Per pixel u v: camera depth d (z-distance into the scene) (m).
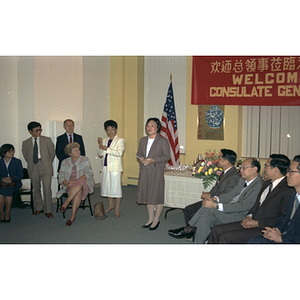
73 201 4.83
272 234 2.55
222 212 3.23
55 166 6.36
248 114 7.11
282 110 6.77
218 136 7.33
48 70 6.32
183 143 7.78
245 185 3.33
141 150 4.47
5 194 4.85
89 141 7.58
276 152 6.87
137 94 8.01
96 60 7.68
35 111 6.09
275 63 6.33
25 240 4.06
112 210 5.65
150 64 8.02
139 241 4.02
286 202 2.69
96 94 7.73
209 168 4.51
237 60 6.66
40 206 5.36
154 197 4.37
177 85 7.75
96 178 7.83
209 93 6.97
